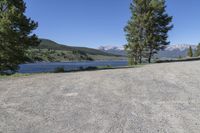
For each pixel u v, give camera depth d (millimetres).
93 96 9078
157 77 13617
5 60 21922
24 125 6039
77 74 17094
